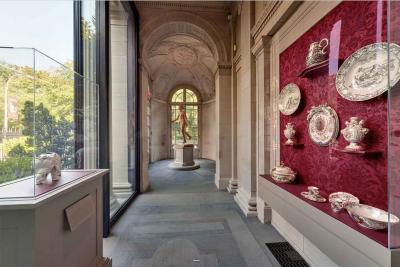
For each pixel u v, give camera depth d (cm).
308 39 181
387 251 82
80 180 117
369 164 123
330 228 115
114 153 358
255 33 281
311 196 147
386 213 107
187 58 779
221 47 441
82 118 179
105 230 225
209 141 975
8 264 83
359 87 126
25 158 106
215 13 432
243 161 334
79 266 120
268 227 249
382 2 115
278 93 236
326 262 156
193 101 1018
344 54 141
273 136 250
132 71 404
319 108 162
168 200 360
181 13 421
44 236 90
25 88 104
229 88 446
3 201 82
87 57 238
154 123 900
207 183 489
